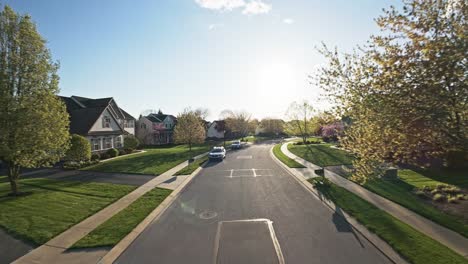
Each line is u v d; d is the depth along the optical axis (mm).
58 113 12617
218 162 24562
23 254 6801
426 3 5898
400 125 6074
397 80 5832
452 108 5395
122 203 11102
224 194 12492
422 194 10594
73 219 9117
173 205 10883
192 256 6562
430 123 5738
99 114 30156
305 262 6121
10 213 9789
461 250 6227
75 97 37156
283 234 7711
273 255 6492
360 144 7602
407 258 5992
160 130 56250
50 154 13219
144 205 10680
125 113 46344
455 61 4930
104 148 30984
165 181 15672
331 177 15461
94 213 9828
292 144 45094
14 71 11648
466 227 7402
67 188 14008
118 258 6562
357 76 7145
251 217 9211
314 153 28703
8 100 11195
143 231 8172
